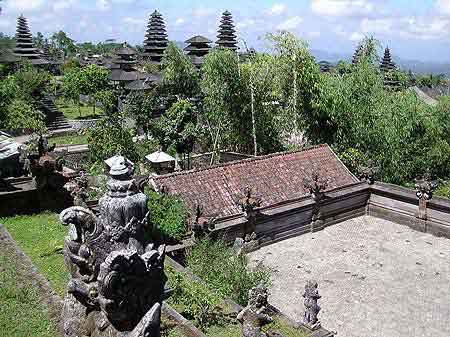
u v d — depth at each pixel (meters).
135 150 36.19
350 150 29.30
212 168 21.91
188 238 17.62
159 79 70.06
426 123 32.69
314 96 31.91
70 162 36.16
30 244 15.79
